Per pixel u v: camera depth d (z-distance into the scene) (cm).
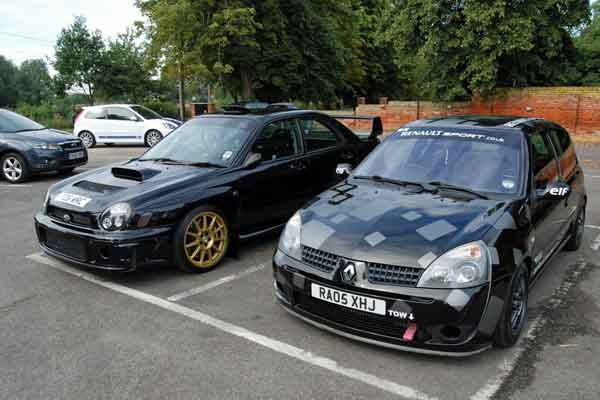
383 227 332
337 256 321
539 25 1573
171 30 1784
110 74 3222
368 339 312
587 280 456
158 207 442
